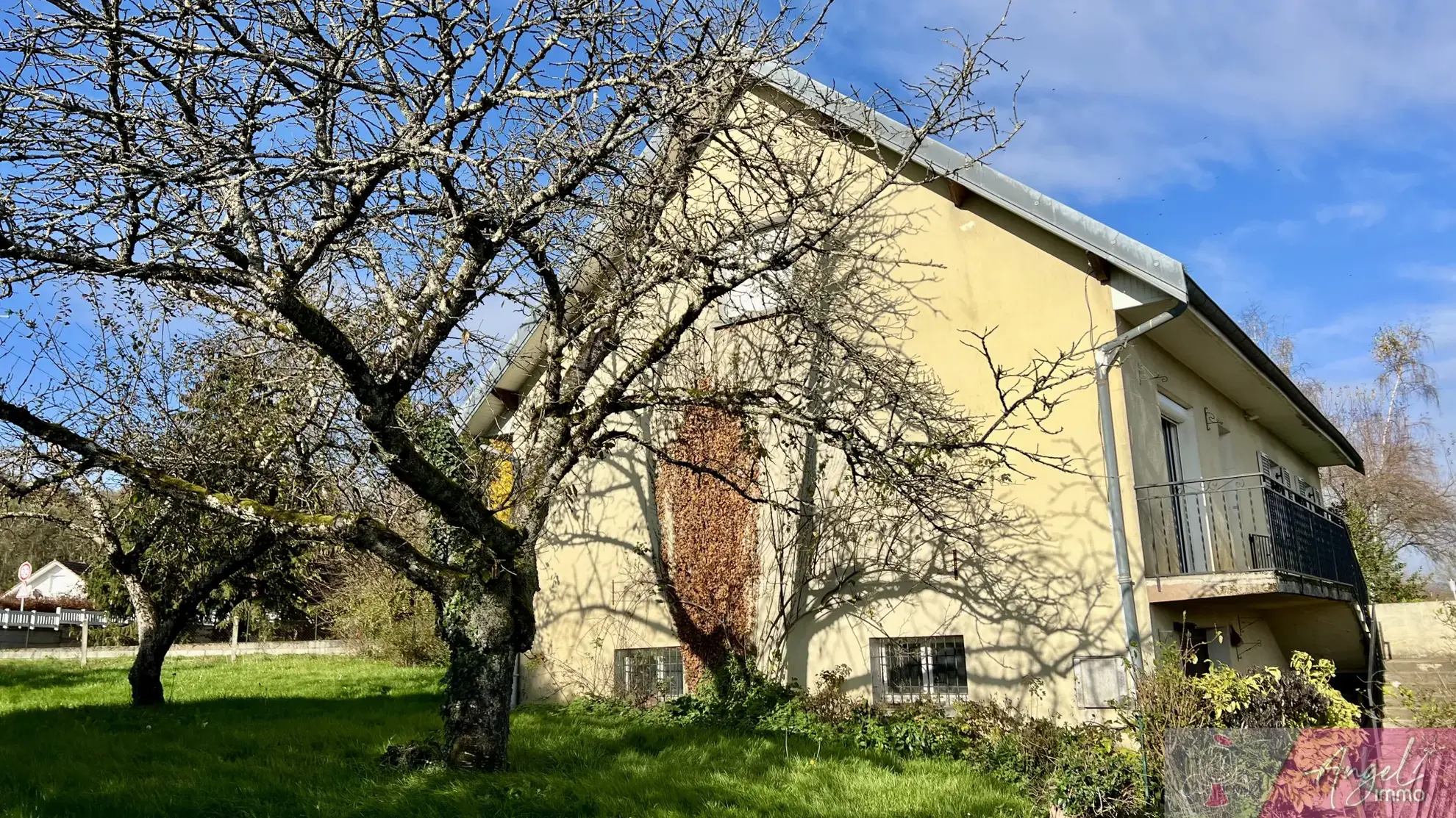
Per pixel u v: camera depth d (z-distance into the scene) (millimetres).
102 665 23328
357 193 6902
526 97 7418
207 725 11469
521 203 7801
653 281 9039
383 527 8422
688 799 7746
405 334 8219
